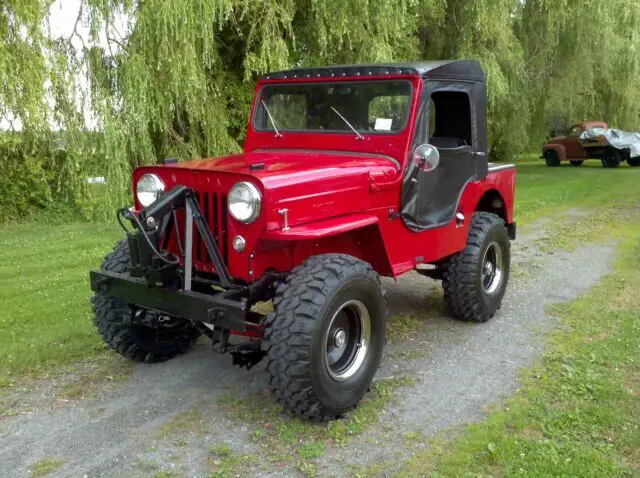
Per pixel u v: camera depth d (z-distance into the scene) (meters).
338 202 3.85
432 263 5.47
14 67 8.38
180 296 3.62
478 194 5.26
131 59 9.24
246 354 3.74
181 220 3.94
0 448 3.40
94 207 10.42
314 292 3.44
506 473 3.15
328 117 4.68
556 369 4.39
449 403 3.94
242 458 3.31
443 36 15.16
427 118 4.47
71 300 5.89
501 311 5.77
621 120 24.62
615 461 3.26
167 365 4.52
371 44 10.84
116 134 9.48
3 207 10.89
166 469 3.21
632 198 13.33
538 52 18.20
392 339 5.04
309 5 10.73
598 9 16.59
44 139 10.22
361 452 3.38
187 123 11.53
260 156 4.48
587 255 7.98
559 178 18.31
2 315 5.42
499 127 20.62
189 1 8.91
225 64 11.74
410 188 4.37
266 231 3.46
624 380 4.18
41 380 4.23
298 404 3.50
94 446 3.43
